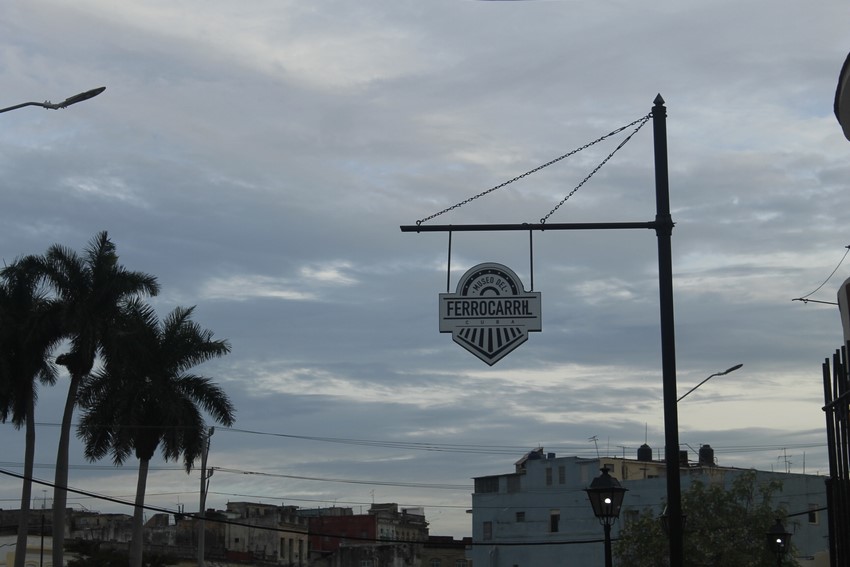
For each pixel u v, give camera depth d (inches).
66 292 1956.2
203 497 2235.5
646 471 3403.1
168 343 2058.3
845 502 648.4
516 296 599.2
